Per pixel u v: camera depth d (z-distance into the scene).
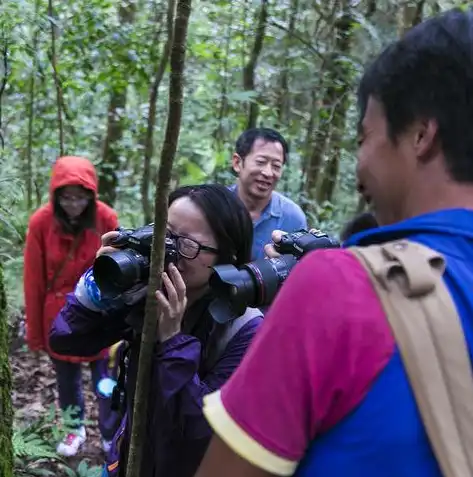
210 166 5.50
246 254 1.68
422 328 0.70
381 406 0.70
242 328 1.60
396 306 0.71
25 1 4.65
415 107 0.78
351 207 6.50
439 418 0.68
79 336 1.74
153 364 1.48
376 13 5.14
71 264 3.25
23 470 2.86
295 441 0.72
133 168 6.65
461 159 0.77
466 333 0.71
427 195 0.80
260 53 5.86
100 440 3.48
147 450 1.55
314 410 0.72
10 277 4.85
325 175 5.81
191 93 5.97
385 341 0.70
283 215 3.51
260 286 1.41
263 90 5.93
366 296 0.72
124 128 6.16
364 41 5.09
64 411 3.16
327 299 0.72
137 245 1.52
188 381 1.46
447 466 0.67
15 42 4.69
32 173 5.82
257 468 0.73
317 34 5.65
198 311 1.63
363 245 0.85
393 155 0.82
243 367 0.76
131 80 5.50
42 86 5.60
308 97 6.03
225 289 1.42
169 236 1.57
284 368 0.72
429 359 0.70
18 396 3.93
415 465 0.69
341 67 5.16
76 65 5.17
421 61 0.78
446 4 4.89
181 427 1.48
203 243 1.58
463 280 0.74
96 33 5.00
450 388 0.69
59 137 5.80
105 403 2.15
